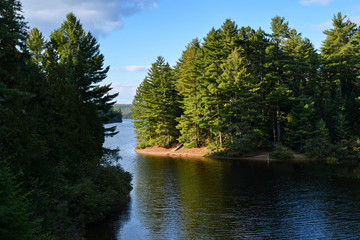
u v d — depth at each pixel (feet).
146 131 215.72
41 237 37.52
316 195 79.51
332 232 53.67
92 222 61.57
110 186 73.72
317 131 147.13
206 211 67.87
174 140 212.43
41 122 61.52
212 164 139.54
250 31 186.29
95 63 110.93
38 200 45.06
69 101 70.54
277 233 53.78
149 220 62.39
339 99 164.55
